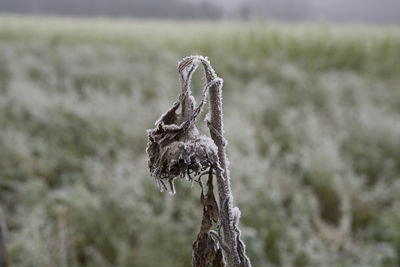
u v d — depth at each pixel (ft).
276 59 29.53
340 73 26.17
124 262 7.96
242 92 20.83
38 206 8.83
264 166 11.66
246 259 2.73
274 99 18.81
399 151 14.03
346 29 38.93
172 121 2.70
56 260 7.57
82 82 23.29
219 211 2.68
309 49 33.22
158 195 10.21
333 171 11.75
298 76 23.34
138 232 9.14
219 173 2.56
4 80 22.79
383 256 8.57
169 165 2.58
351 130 15.42
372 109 16.78
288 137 14.85
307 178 12.36
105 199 9.70
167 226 8.64
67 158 12.67
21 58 27.76
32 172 11.76
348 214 10.13
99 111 15.57
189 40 37.22
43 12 84.43
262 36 35.88
